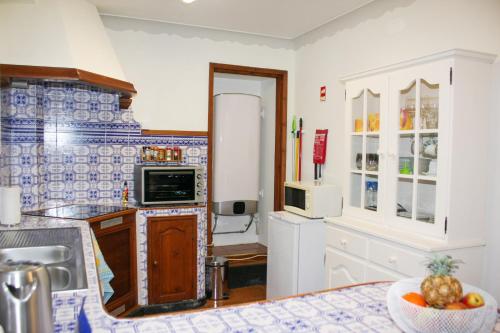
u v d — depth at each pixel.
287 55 4.02
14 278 0.84
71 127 3.17
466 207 2.14
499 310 1.17
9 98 2.69
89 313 1.11
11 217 2.24
